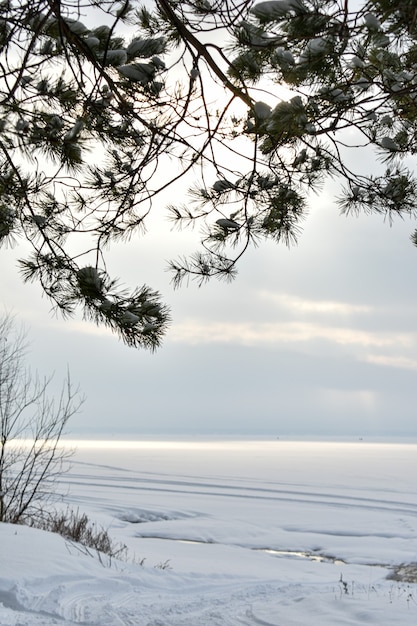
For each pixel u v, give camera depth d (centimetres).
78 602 809
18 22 365
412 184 485
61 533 1283
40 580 854
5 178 446
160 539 1912
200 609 843
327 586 1053
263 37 345
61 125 420
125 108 433
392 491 3572
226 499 3033
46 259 427
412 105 405
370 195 496
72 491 3041
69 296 412
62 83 405
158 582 1011
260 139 453
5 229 468
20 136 411
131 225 473
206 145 453
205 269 514
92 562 1007
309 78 362
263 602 895
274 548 1897
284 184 498
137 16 430
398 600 881
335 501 3027
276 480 4312
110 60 385
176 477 4366
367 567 1470
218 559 1529
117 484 3622
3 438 1258
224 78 406
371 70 390
